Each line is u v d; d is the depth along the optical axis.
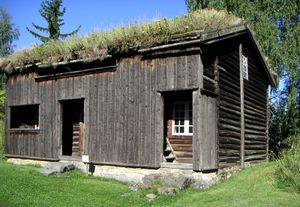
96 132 14.34
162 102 12.91
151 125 12.93
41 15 38.12
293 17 28.08
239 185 11.94
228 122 14.32
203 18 12.66
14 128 18.14
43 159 16.25
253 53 18.11
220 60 14.00
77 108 17.89
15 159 17.61
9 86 18.17
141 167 13.06
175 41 12.27
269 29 26.41
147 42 12.75
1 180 12.31
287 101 27.48
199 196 10.80
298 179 10.73
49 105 16.25
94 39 14.55
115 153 13.70
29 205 9.69
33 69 16.98
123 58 13.82
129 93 13.57
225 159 13.80
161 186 11.34
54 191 11.35
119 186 12.52
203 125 12.34
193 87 12.23
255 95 18.33
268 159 19.69
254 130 17.78
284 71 26.53
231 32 13.79
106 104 14.16
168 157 13.61
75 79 15.31
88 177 13.98
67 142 18.00
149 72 13.15
